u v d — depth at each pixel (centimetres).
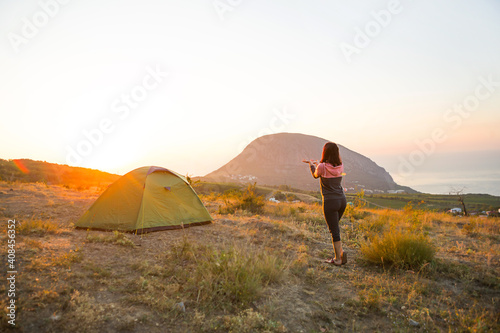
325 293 385
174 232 634
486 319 312
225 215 959
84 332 257
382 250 496
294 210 1098
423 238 521
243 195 1129
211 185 4372
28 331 249
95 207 641
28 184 1370
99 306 300
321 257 543
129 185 663
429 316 322
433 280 429
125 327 272
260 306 334
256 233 674
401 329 303
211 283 352
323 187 500
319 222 901
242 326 286
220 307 325
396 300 363
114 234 571
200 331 280
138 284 357
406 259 479
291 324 306
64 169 3039
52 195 1059
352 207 1116
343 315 331
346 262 503
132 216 621
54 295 302
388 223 916
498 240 750
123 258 450
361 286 407
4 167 2511
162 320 292
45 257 407
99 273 379
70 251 439
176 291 350
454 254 573
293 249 577
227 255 412
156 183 686
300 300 361
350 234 731
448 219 1230
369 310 341
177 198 711
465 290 397
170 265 427
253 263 421
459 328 301
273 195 3222
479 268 466
